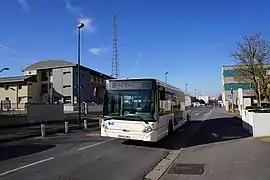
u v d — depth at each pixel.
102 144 14.45
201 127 23.72
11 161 10.16
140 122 12.92
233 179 7.32
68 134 19.31
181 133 19.36
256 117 16.05
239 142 14.30
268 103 46.00
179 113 21.19
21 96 61.34
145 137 12.83
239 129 21.36
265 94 39.62
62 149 12.95
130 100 13.28
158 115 13.26
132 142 15.12
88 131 21.38
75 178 7.83
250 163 9.21
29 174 8.27
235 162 9.45
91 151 12.41
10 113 28.66
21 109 30.77
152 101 13.02
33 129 22.12
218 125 25.47
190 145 14.12
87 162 10.07
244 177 7.50
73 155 11.44
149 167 9.30
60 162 10.02
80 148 13.22
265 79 39.06
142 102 13.10
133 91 13.30
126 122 13.12
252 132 16.92
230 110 52.88
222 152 11.54
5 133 19.25
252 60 39.06
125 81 13.49
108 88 13.73
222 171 8.24
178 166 9.13
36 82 63.22
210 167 8.84
